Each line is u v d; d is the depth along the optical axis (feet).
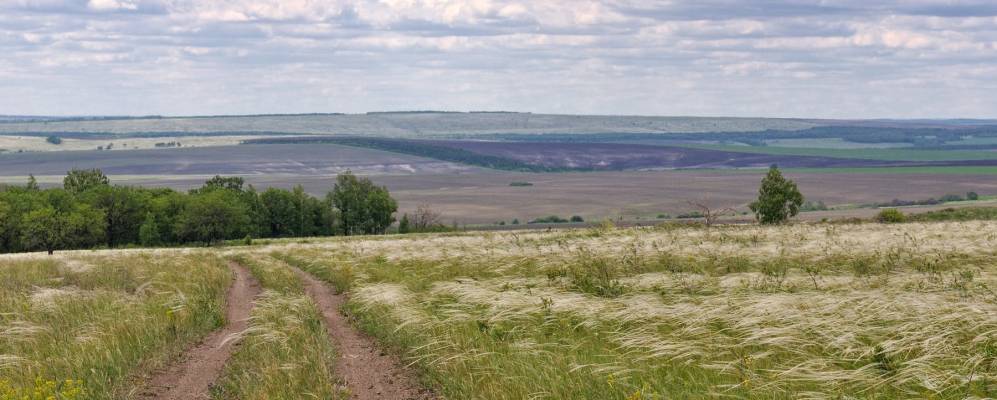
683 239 119.96
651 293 62.54
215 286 84.07
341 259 117.60
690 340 44.24
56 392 39.34
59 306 66.74
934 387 33.06
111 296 73.00
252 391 39.75
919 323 42.27
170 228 400.67
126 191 403.34
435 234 305.73
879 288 58.39
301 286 85.20
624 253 94.27
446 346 46.32
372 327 56.39
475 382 39.14
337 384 41.45
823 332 43.06
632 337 46.19
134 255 147.13
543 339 47.91
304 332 53.72
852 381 35.19
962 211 276.21
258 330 54.44
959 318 42.93
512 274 83.35
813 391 33.88
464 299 64.03
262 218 483.51
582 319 52.85
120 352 47.65
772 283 64.13
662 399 34.06
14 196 354.33
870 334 42.93
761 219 255.50
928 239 105.29
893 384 34.06
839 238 111.24
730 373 37.55
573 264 84.89
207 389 42.09
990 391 32.53
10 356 47.14
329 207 520.01
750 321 45.78
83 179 506.48
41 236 323.78
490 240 147.02
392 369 44.55
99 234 349.20
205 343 54.13
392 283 78.43
